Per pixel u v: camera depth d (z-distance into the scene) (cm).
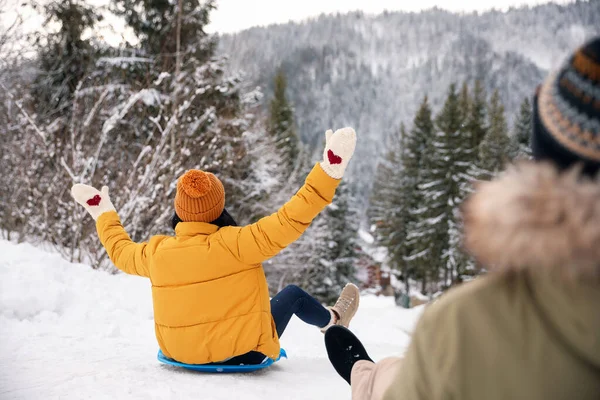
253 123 2016
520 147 3775
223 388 255
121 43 1622
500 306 94
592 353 86
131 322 474
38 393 238
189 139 1171
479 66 16762
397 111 15950
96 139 1102
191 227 284
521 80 15650
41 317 450
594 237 84
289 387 268
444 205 3778
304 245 2238
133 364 301
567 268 87
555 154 92
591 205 85
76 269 611
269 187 1928
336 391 264
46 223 946
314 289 3102
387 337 673
